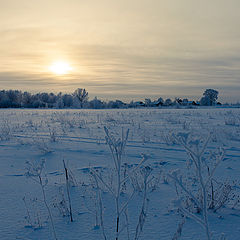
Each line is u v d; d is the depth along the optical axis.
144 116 28.09
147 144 10.19
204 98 109.56
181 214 3.80
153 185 5.00
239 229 3.36
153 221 3.62
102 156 8.25
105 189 4.85
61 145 10.38
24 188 5.12
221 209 4.01
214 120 21.22
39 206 4.25
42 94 107.06
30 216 3.89
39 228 3.50
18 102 100.06
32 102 100.94
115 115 31.06
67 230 3.44
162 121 20.88
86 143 10.84
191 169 6.38
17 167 6.94
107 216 3.83
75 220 3.72
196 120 21.27
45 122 21.78
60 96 102.38
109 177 5.50
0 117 30.72
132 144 10.20
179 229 2.26
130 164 6.94
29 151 9.20
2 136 12.94
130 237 3.21
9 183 5.46
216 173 5.97
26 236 3.30
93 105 89.81
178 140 1.70
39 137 12.86
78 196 4.63
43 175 6.10
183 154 8.32
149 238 3.16
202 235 3.20
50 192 4.87
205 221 1.68
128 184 5.14
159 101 105.62
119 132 14.01
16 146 10.27
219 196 4.29
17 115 34.97
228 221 3.59
